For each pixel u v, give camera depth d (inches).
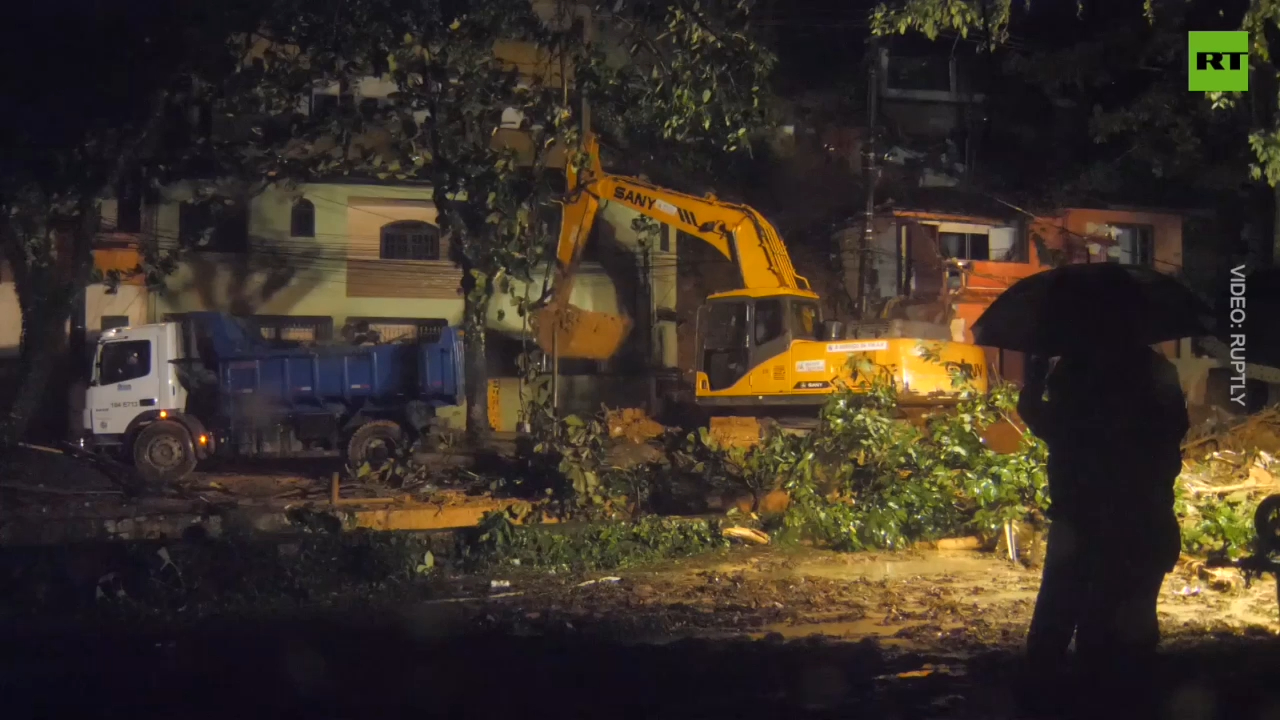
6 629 343.3
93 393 743.1
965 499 489.4
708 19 612.1
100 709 255.3
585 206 824.3
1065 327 246.4
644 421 869.2
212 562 398.0
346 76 644.7
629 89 641.6
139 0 549.3
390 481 663.1
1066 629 245.0
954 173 1161.4
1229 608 340.2
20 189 559.8
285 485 684.1
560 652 301.3
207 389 757.9
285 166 681.0
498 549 447.2
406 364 746.2
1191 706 230.2
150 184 609.0
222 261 963.3
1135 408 238.7
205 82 589.3
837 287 1085.1
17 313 923.4
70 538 491.5
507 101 637.3
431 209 1008.2
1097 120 975.0
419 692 264.4
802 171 1135.0
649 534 471.2
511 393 1013.2
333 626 343.6
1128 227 1142.3
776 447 540.4
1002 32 725.9
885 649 296.7
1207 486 459.5
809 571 427.8
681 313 1107.9
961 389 501.4
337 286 991.0
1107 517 238.4
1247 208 1113.4
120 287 932.6
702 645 303.9
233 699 261.7
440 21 607.2
